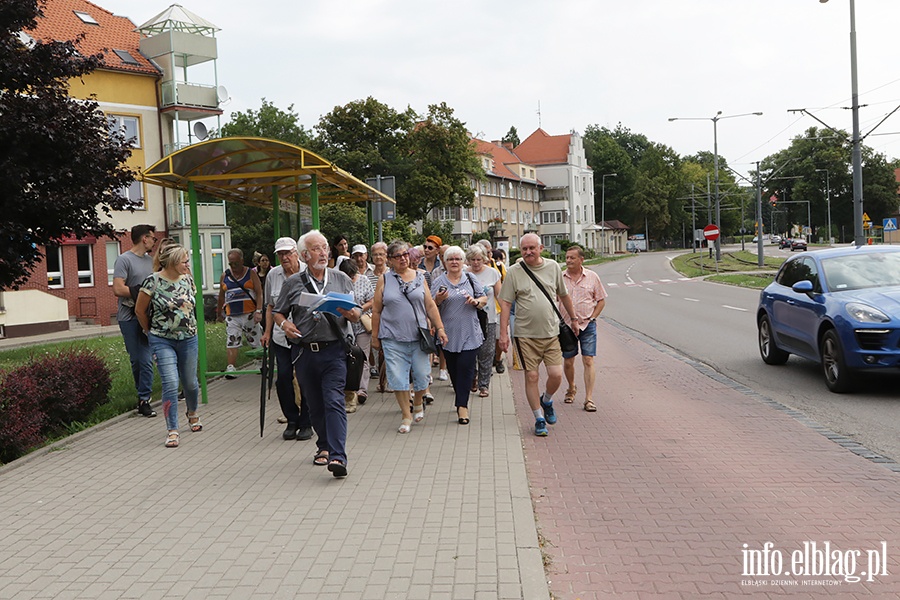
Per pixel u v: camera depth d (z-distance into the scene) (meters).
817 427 8.05
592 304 9.37
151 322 7.99
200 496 6.11
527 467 6.77
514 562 4.52
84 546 5.09
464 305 8.53
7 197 13.09
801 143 115.25
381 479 6.39
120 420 9.28
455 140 55.31
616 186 131.50
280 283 7.78
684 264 69.69
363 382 9.91
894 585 4.18
